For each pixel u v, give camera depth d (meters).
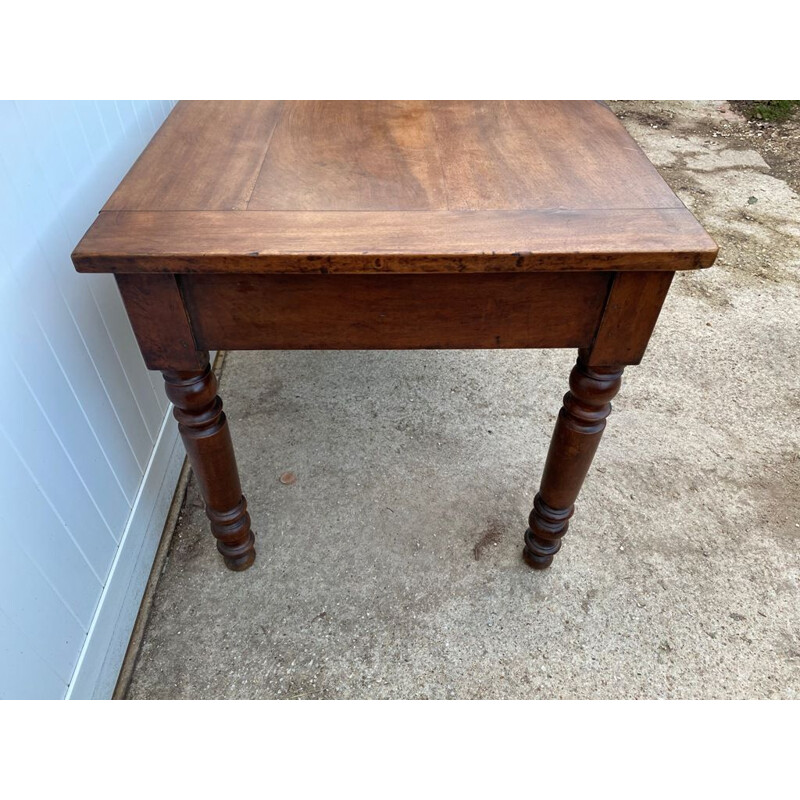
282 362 1.84
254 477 1.49
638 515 1.42
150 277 0.80
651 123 3.22
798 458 1.56
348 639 1.18
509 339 0.90
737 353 1.88
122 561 1.14
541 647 1.18
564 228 0.80
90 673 1.01
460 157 0.98
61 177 0.96
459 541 1.36
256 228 0.79
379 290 0.83
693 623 1.22
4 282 0.81
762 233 2.40
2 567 0.80
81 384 1.02
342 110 1.15
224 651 1.16
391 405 1.70
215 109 1.14
